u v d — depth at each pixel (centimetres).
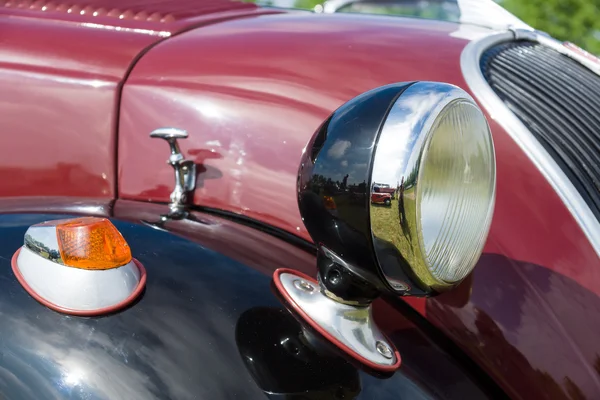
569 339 112
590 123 151
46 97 145
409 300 119
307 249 124
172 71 144
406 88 89
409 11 230
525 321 112
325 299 99
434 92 87
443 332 116
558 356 110
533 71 164
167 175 137
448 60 149
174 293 98
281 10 208
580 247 121
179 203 129
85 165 143
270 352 94
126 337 91
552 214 124
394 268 88
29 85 146
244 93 137
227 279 103
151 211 125
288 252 119
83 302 92
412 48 153
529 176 127
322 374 93
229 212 132
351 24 170
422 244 85
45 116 145
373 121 86
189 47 151
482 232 94
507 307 114
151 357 90
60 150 144
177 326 94
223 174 133
